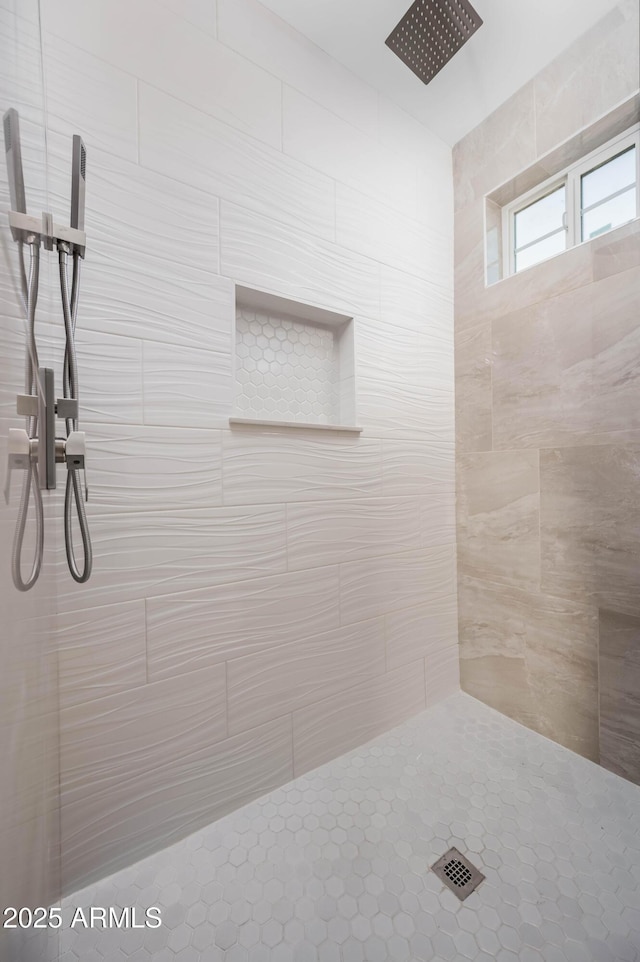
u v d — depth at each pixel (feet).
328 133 4.16
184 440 3.36
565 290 4.22
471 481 5.23
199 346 3.41
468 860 3.22
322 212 4.13
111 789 3.08
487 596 5.10
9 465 1.79
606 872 3.10
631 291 3.75
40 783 2.28
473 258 5.12
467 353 5.23
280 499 3.89
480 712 5.04
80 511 2.61
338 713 4.33
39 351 2.26
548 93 4.30
